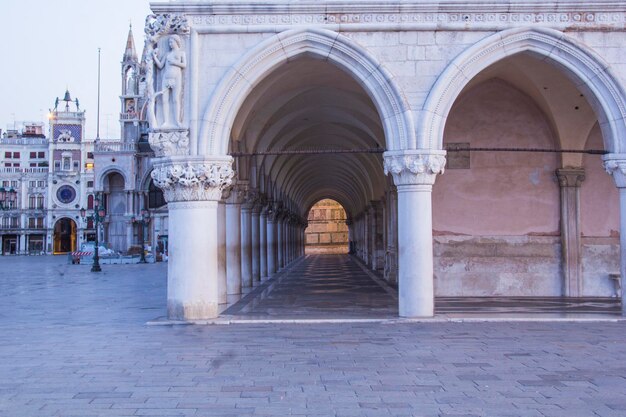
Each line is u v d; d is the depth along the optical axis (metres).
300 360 10.27
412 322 14.34
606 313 15.42
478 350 10.99
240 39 15.20
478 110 19.94
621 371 9.32
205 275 14.98
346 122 26.27
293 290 23.80
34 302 21.17
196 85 15.10
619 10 14.97
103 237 81.94
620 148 14.93
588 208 19.66
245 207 26.03
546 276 19.67
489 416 7.20
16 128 124.38
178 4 15.08
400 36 15.09
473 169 19.89
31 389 8.55
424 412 7.37
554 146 19.80
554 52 15.07
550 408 7.46
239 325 14.27
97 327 14.34
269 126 23.39
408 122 14.84
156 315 16.69
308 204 67.62
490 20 15.07
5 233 106.31
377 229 36.62
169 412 7.46
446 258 19.80
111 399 8.03
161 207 77.94
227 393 8.28
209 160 14.92
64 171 106.06
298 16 15.17
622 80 14.91
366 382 8.79
